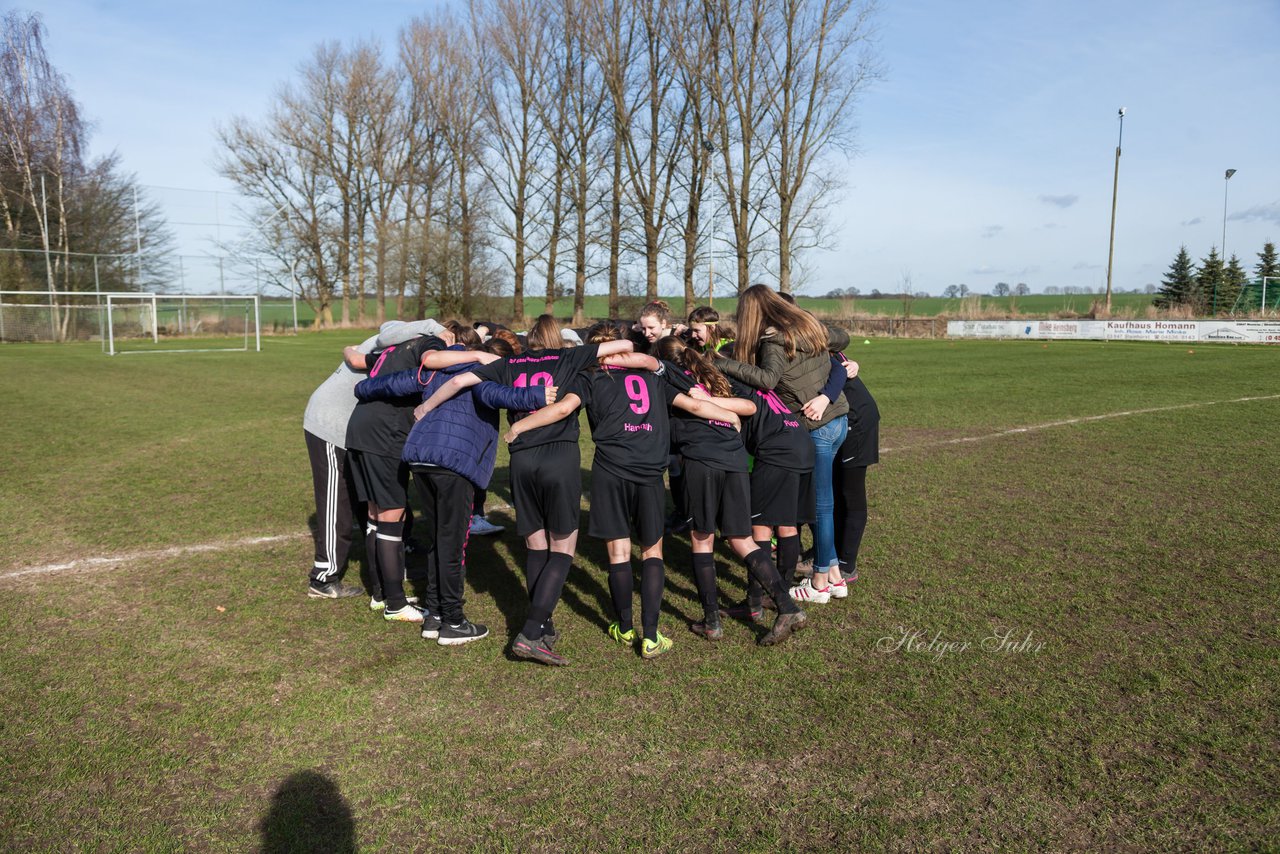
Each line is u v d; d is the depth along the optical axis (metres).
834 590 4.71
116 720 3.41
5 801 2.85
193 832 2.70
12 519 6.59
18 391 16.02
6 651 4.09
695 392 4.09
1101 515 6.40
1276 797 2.80
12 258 35.69
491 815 2.78
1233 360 21.34
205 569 5.39
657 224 39.88
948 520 6.34
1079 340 32.41
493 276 46.41
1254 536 5.76
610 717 3.43
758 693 3.62
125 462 8.92
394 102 46.19
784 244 35.72
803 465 4.38
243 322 42.47
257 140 45.53
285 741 3.26
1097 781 2.91
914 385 16.03
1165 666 3.78
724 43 33.69
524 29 39.78
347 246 48.75
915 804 2.81
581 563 5.57
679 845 2.61
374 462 4.37
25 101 37.38
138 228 39.38
